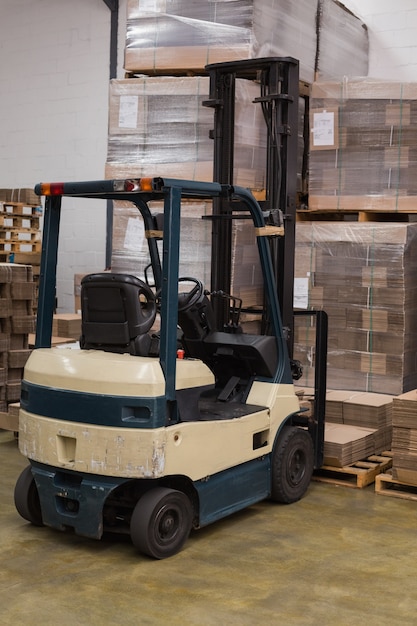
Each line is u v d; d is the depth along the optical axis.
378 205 6.02
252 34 5.63
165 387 3.89
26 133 11.25
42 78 11.02
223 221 5.23
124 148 5.98
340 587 3.68
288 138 5.10
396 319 5.92
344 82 6.06
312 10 6.43
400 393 5.95
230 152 5.29
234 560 4.00
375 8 7.91
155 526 3.94
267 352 4.79
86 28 10.59
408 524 4.60
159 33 5.88
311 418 5.41
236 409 4.61
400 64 7.84
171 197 3.86
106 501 4.20
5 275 6.52
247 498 4.59
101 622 3.30
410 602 3.54
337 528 4.51
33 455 4.18
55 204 4.36
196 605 3.47
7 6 11.27
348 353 6.11
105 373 3.91
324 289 6.14
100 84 10.52
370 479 5.37
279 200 5.11
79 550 4.12
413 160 5.91
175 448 3.93
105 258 10.58
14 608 3.42
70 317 7.78
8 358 6.64
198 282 4.79
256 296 5.79
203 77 5.75
